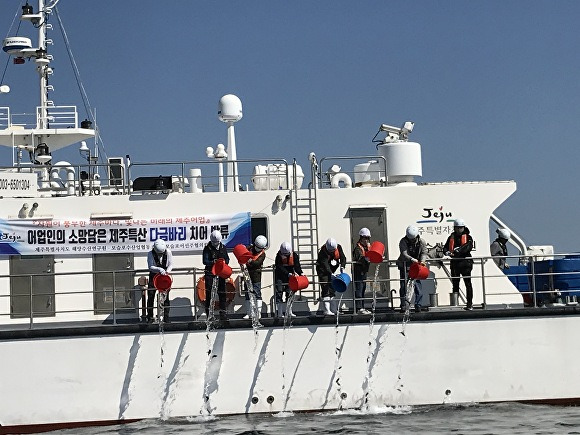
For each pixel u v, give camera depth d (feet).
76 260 77.61
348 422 65.98
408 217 78.43
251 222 77.77
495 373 68.74
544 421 65.36
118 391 67.67
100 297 77.30
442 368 68.59
